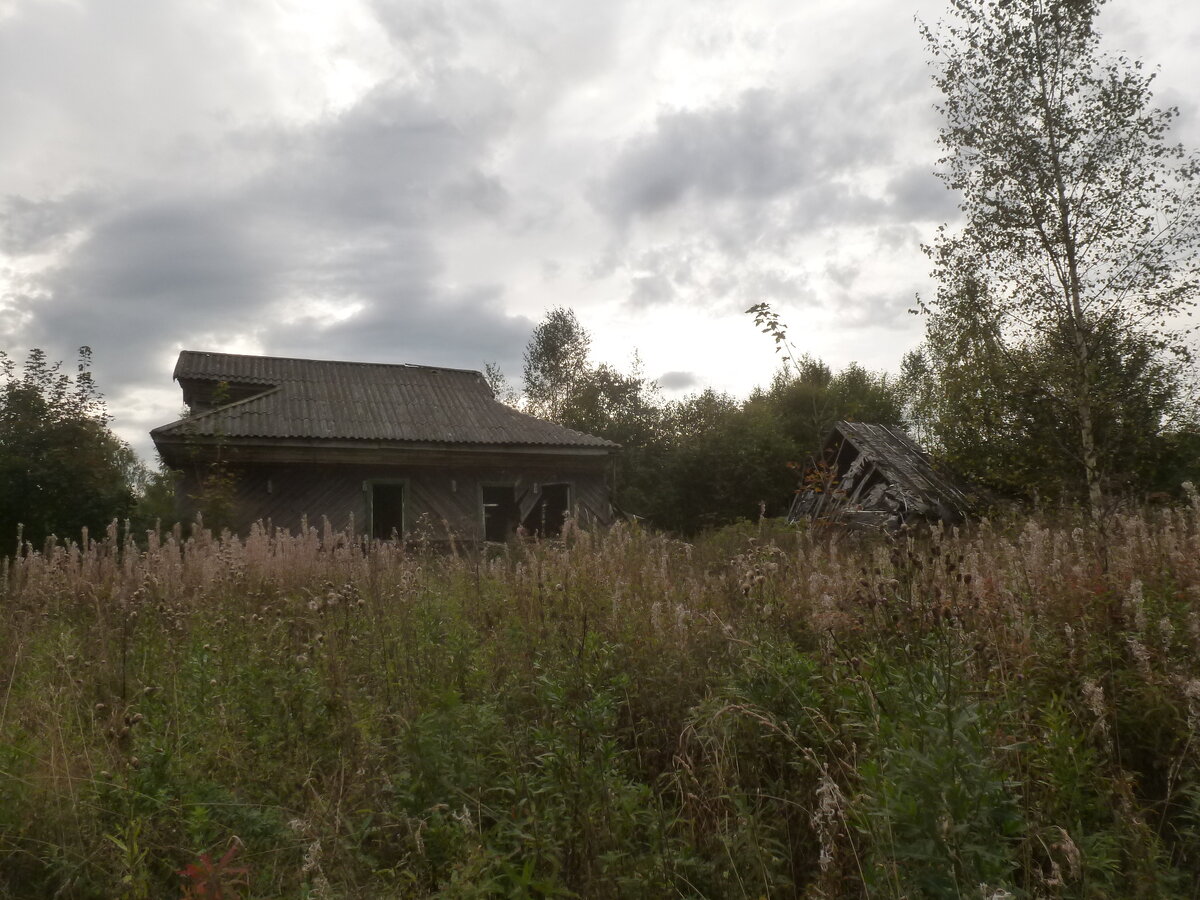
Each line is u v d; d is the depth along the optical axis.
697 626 5.22
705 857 3.27
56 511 15.09
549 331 46.66
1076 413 16.34
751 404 39.75
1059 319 16.12
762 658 4.33
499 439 19.20
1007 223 16.42
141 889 2.90
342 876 3.02
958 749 2.86
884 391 42.88
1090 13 16.03
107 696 4.72
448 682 4.82
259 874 3.09
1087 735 3.40
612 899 2.99
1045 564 5.70
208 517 15.44
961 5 16.84
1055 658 4.08
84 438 15.65
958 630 3.54
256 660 4.88
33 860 3.19
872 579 4.77
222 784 3.74
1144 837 2.91
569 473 20.47
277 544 9.80
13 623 6.62
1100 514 8.79
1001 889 2.43
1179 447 17.23
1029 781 3.08
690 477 30.80
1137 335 16.16
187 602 7.15
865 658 4.11
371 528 17.94
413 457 18.41
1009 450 17.39
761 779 3.78
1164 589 5.00
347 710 4.25
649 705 4.41
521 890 2.77
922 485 17.61
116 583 7.59
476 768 3.66
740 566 6.17
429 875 3.04
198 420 16.80
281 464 17.38
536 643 5.25
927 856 2.58
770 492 30.30
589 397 37.41
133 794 3.31
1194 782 3.35
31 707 4.50
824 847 2.83
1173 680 3.65
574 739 3.82
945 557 4.41
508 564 8.80
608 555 7.81
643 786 3.62
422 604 6.45
